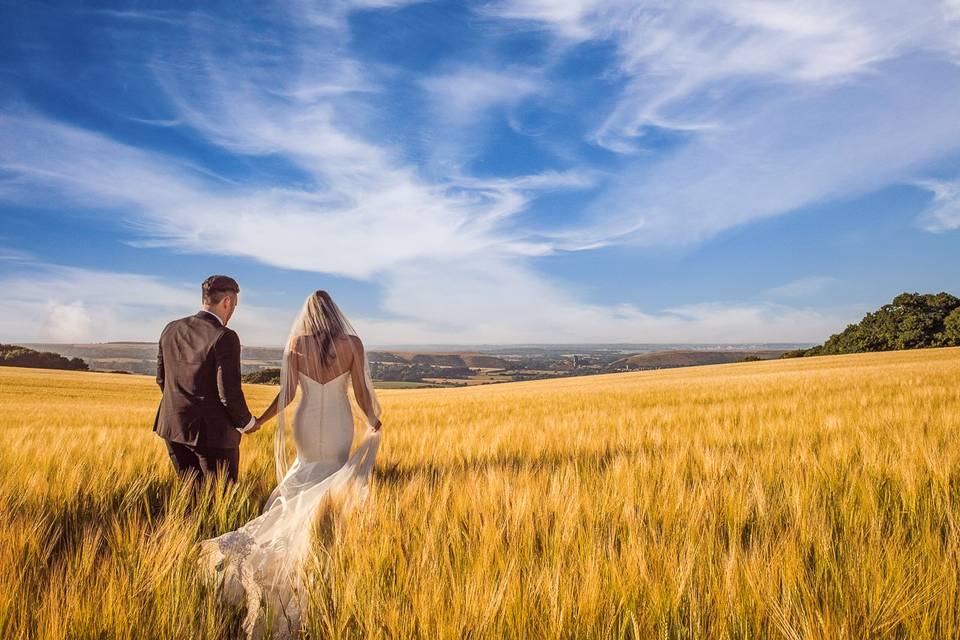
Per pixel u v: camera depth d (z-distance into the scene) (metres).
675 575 2.07
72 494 3.67
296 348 3.34
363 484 3.29
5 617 1.88
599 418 8.85
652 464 4.33
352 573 2.18
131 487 3.86
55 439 5.91
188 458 3.70
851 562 2.21
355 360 3.42
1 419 12.41
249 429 3.66
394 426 8.91
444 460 5.11
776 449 4.79
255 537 2.76
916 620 1.89
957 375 17.23
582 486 3.47
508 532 2.57
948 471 3.35
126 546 2.39
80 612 1.86
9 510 3.00
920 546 2.35
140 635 1.87
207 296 3.70
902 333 79.81
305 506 2.94
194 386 3.54
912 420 6.38
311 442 3.24
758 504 2.98
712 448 5.05
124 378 56.94
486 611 1.86
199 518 2.96
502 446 5.88
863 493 3.10
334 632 1.96
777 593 1.99
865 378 17.94
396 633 1.84
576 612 1.94
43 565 2.41
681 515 2.83
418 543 2.51
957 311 74.88
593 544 2.31
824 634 1.73
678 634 1.88
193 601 2.08
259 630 2.20
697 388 19.00
